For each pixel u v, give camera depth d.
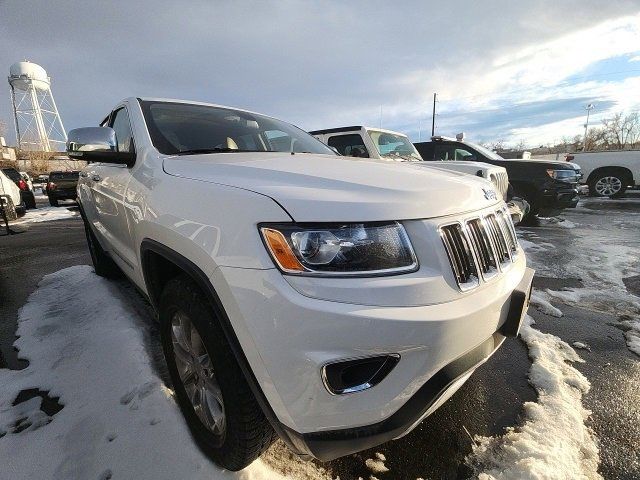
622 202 11.40
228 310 1.29
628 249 5.60
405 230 1.32
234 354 1.33
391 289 1.22
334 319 1.15
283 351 1.19
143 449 1.68
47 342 2.60
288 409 1.23
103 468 1.60
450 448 1.79
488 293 1.49
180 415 1.86
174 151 2.18
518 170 7.25
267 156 2.06
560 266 4.74
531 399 2.14
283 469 1.63
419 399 1.28
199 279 1.41
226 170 1.67
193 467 1.59
